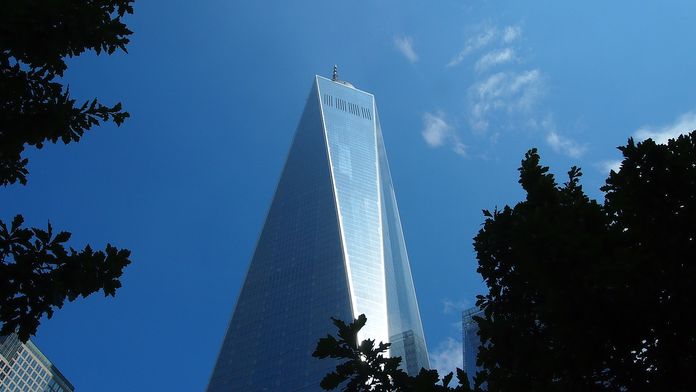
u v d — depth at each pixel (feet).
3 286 35.63
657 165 42.52
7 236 36.37
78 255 37.52
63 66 43.93
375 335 517.96
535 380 41.75
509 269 50.26
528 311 48.42
